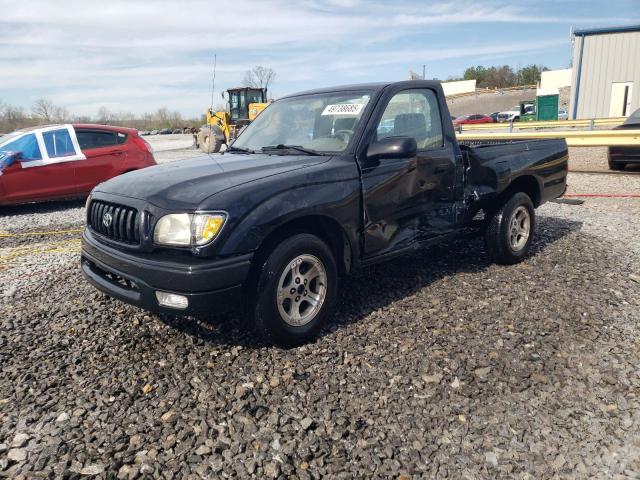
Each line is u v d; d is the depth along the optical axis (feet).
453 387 10.03
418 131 14.48
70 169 30.42
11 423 9.00
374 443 8.46
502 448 8.41
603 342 11.82
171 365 10.88
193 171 12.11
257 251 10.80
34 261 19.35
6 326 12.93
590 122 49.57
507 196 16.83
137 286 10.58
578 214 25.64
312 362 10.91
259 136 15.19
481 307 13.67
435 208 14.78
